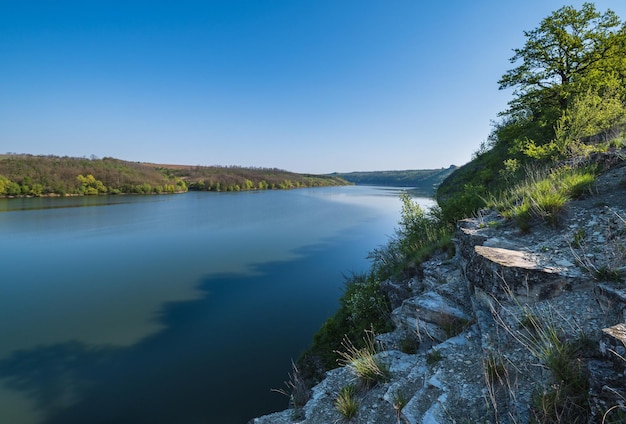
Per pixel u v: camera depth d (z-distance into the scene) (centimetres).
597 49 1459
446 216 1141
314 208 7669
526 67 1597
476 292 533
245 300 2253
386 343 664
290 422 516
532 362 353
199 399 1307
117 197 10794
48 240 4119
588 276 395
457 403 357
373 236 4194
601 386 264
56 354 1617
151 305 2183
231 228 4962
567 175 695
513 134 1747
